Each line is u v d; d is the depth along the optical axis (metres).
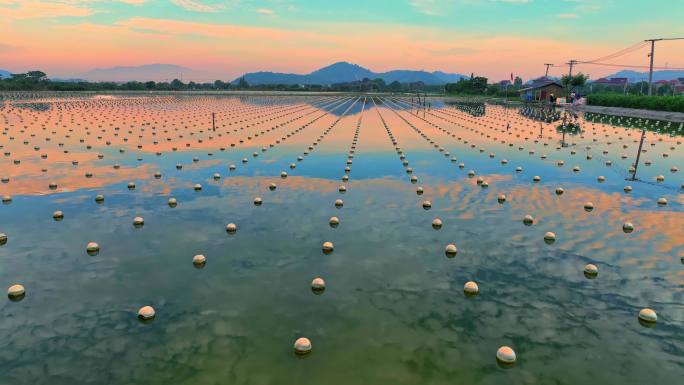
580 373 4.01
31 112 29.36
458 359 4.18
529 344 4.41
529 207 8.77
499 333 4.58
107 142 16.75
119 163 12.79
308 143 17.08
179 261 6.18
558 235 7.23
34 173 11.40
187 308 5.00
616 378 3.95
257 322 4.75
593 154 15.17
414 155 14.63
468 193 9.78
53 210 8.36
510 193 9.82
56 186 10.07
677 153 15.43
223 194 9.52
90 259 6.23
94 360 4.13
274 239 6.98
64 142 16.69
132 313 4.90
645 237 7.15
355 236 7.14
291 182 10.66
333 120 26.95
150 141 17.16
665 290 5.45
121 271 5.88
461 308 5.04
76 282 5.58
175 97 54.84
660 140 18.89
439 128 23.20
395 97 71.44
